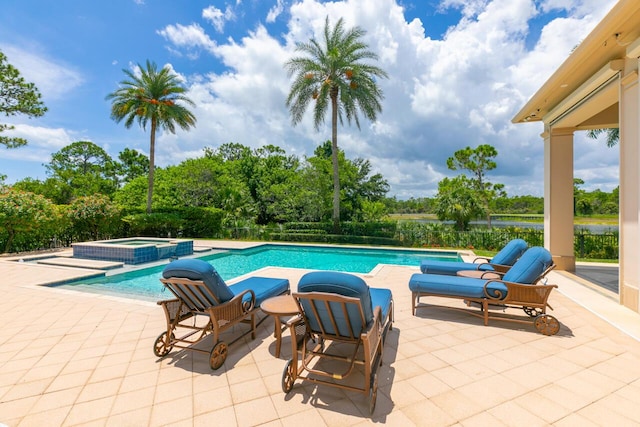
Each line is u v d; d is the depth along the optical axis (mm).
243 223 19391
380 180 22906
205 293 3094
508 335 3721
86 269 8484
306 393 2598
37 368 3010
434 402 2432
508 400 2443
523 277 3947
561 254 7266
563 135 7195
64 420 2262
